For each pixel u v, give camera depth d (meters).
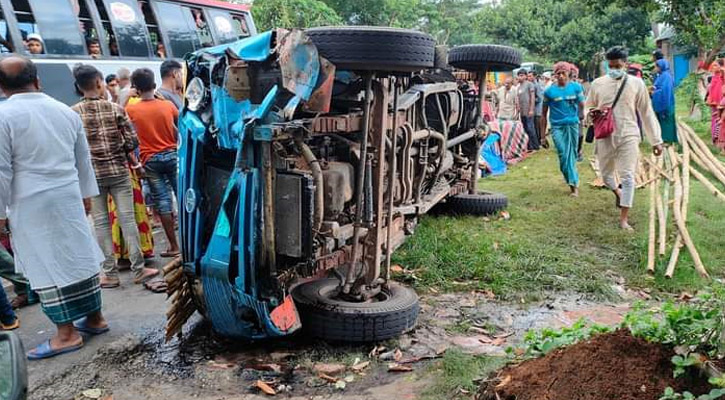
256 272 3.67
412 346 4.09
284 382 3.65
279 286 3.72
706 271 5.45
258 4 29.66
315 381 3.65
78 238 4.08
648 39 34.75
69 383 3.72
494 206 7.47
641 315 3.40
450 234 6.50
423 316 4.60
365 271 4.28
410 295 4.36
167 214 6.20
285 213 3.63
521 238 6.48
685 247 5.93
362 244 4.26
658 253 5.90
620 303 4.91
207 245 4.04
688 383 2.67
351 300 4.28
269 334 3.84
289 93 3.56
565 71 8.27
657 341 2.92
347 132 4.04
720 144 10.74
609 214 7.49
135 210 6.02
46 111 3.93
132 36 12.44
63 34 10.98
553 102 8.44
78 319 4.16
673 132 10.91
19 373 1.70
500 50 6.99
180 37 13.80
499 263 5.63
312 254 3.69
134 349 4.16
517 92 13.90
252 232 3.60
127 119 5.31
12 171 3.85
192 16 14.38
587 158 12.19
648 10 17.78
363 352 4.01
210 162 4.04
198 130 3.84
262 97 3.71
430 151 5.75
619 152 6.79
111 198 5.87
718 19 16.55
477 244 6.14
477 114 7.52
